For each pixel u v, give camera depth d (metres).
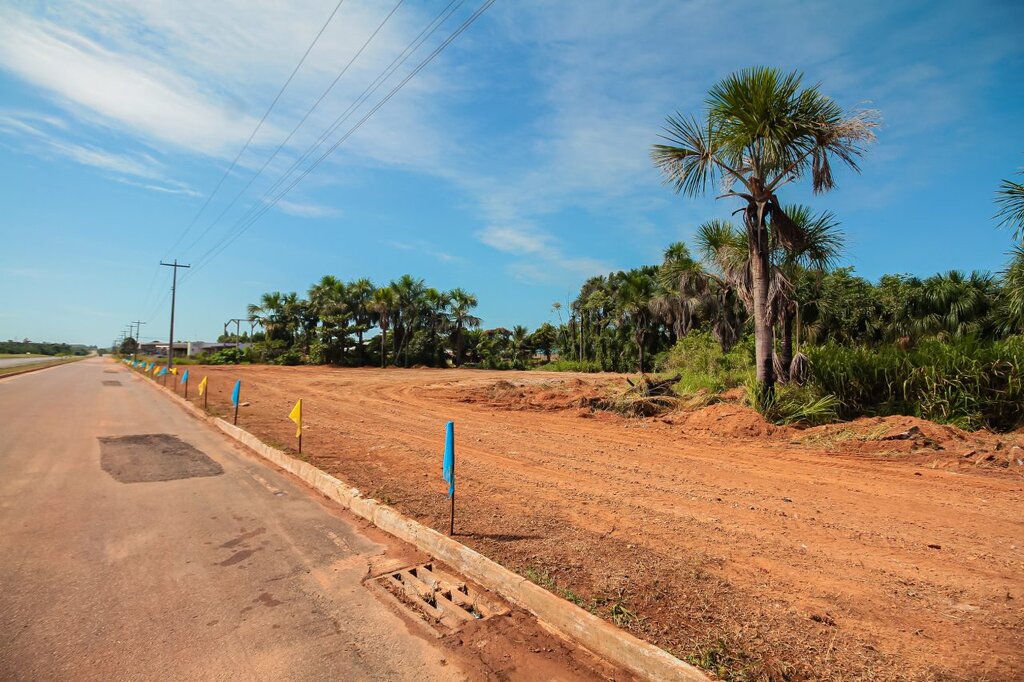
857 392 11.22
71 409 15.64
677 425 12.16
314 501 6.52
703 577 4.10
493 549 4.62
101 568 4.40
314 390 23.02
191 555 4.71
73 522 5.54
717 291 27.41
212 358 61.12
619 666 3.10
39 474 7.59
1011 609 3.63
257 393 21.41
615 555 4.52
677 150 11.66
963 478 7.22
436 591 4.06
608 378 35.31
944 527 5.29
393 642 3.34
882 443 8.98
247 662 3.11
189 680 2.93
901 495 6.46
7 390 21.33
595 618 3.37
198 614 3.66
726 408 11.94
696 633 3.28
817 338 19.45
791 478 7.36
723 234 14.84
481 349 67.19
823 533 5.11
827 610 3.61
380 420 13.52
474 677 2.98
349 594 3.99
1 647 3.21
